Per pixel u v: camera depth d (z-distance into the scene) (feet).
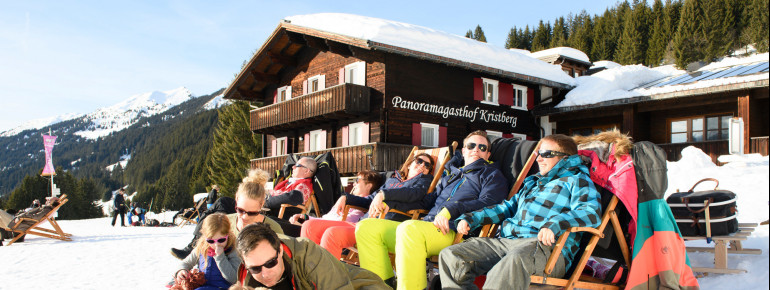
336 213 17.21
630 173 11.23
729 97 57.62
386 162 58.75
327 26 63.10
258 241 8.36
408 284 11.21
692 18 208.64
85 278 19.08
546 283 10.48
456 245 11.00
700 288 12.54
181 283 11.55
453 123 66.95
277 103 73.82
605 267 13.05
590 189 11.10
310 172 20.81
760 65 61.36
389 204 15.07
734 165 39.65
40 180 220.23
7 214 33.17
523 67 70.90
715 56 195.83
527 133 76.02
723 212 13.00
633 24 236.63
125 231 46.01
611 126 71.82
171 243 32.32
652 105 64.18
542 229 10.39
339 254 13.03
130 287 17.04
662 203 11.18
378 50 60.23
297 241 9.41
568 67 98.73
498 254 11.10
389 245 12.21
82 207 224.33
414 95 63.00
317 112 64.95
